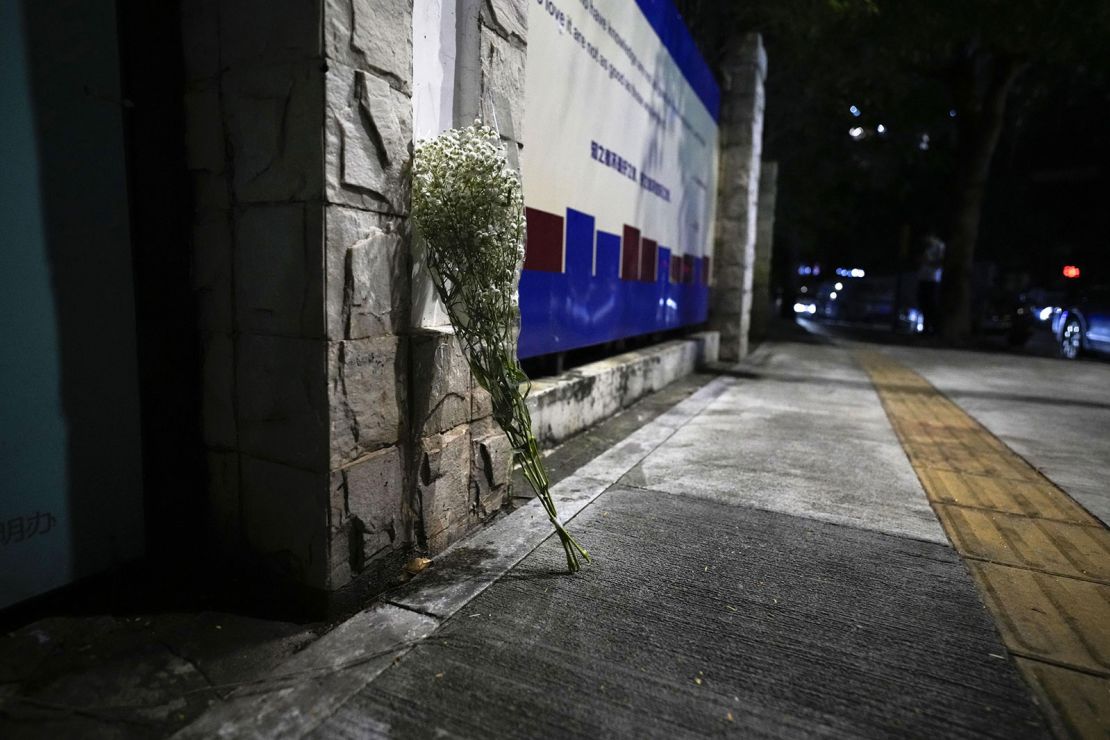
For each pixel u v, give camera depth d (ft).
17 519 6.23
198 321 7.27
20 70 5.86
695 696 5.63
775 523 9.67
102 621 6.50
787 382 24.88
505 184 7.33
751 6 29.58
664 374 22.41
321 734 5.04
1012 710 5.56
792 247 83.82
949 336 53.21
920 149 62.13
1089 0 35.60
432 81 8.25
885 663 6.20
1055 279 71.97
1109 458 14.35
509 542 8.71
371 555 7.18
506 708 5.40
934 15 37.42
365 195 6.73
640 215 19.63
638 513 9.91
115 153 6.61
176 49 6.93
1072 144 72.79
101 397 6.77
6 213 5.88
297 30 6.15
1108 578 8.14
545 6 12.63
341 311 6.52
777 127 53.36
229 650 6.16
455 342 8.19
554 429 13.79
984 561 8.57
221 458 7.30
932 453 14.32
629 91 17.75
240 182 6.71
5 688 5.44
